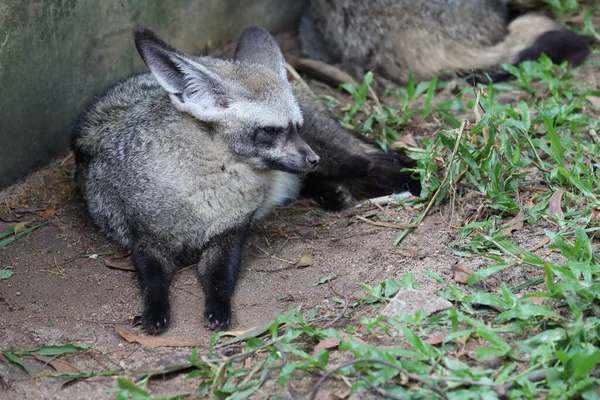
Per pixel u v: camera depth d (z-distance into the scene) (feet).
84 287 23.88
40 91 28.12
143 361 20.31
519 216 24.16
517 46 36.17
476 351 17.92
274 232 26.96
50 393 19.24
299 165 24.13
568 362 17.02
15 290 23.54
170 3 32.42
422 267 23.07
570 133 28.60
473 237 23.91
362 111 33.50
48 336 21.44
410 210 26.53
